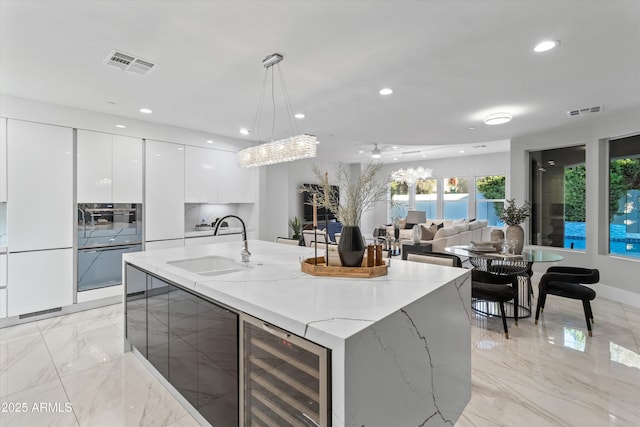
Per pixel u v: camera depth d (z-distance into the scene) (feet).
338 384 3.59
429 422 5.33
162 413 6.77
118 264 14.23
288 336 4.22
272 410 4.54
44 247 12.27
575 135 16.19
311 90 10.78
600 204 15.26
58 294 12.63
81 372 8.43
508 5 6.26
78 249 13.12
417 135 17.67
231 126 15.93
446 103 12.07
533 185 18.54
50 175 12.35
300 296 5.10
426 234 21.86
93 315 12.80
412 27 7.06
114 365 8.79
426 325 5.22
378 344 4.07
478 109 12.84
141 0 6.16
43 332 11.07
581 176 16.62
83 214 13.21
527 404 7.03
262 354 4.71
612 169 15.06
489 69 9.13
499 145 25.75
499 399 7.20
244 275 6.64
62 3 6.24
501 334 10.77
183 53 8.30
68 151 12.76
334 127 15.83
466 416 6.66
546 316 12.50
